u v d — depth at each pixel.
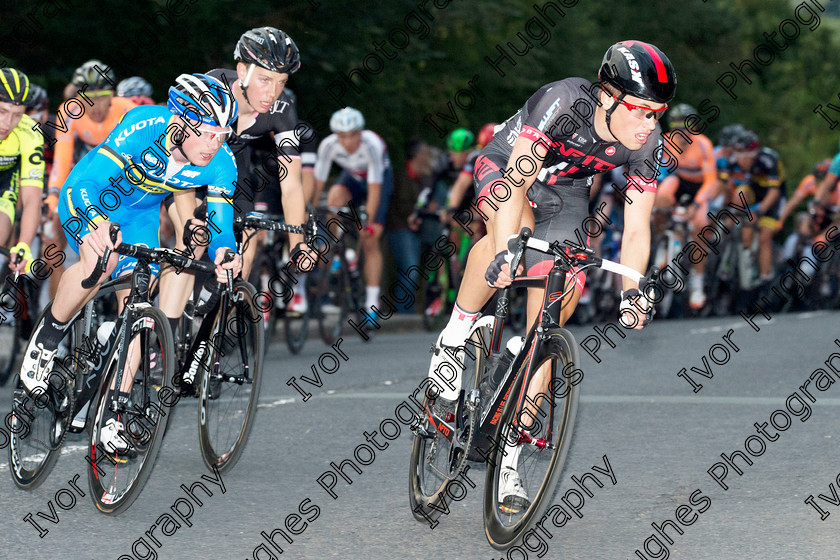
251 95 9.65
